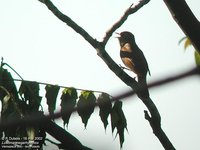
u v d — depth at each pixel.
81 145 4.80
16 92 5.59
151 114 5.48
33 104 5.46
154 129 5.48
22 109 5.32
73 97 5.78
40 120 2.79
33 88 5.73
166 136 5.53
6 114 5.23
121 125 5.73
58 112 2.79
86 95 5.69
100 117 5.66
